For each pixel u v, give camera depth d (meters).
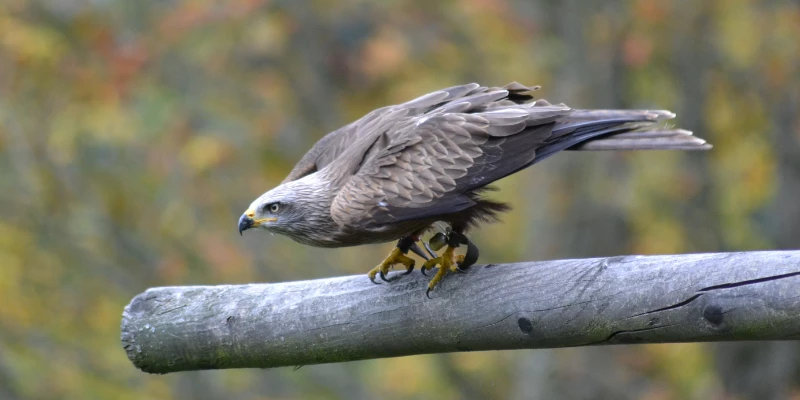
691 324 5.23
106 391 15.94
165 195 16.28
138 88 16.05
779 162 17.48
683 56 16.72
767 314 5.06
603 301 5.40
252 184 16.48
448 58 17.12
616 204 16.41
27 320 15.83
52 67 15.66
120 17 16.50
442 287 5.81
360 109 17.77
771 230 18.17
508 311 5.63
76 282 15.95
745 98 17.25
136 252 16.03
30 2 15.91
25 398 15.59
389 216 6.40
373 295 5.95
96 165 16.27
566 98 16.27
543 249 16.28
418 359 17.06
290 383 16.72
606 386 16.20
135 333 6.23
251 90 17.03
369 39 17.17
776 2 16.56
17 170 15.76
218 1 15.83
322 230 7.04
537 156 6.39
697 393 17.53
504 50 16.95
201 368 6.32
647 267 5.35
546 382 16.12
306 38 17.41
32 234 15.81
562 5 16.36
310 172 7.52
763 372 17.44
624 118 6.34
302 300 6.04
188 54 16.44
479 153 6.39
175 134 16.11
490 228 16.94
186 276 15.86
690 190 17.33
